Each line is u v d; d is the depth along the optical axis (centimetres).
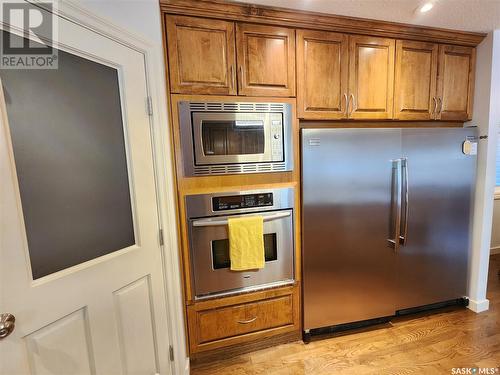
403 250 190
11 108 81
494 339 180
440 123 204
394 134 176
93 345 105
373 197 178
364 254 183
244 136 154
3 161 78
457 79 190
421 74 181
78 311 100
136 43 119
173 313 146
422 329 193
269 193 161
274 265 168
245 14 144
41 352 88
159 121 133
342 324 190
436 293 204
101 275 107
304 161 165
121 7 114
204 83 145
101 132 108
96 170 106
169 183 140
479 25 172
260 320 172
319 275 178
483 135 193
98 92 106
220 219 154
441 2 144
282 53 155
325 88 165
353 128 172
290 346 180
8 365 80
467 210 201
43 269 90
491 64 185
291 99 160
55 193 93
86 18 99
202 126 147
